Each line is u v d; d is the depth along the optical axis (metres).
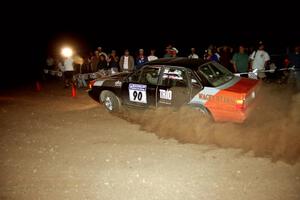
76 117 8.13
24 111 8.98
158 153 5.73
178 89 6.82
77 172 5.17
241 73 9.11
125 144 6.20
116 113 8.16
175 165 5.25
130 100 7.69
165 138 6.39
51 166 5.42
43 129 7.32
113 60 11.61
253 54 9.97
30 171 5.27
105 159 5.59
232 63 9.81
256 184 4.55
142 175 4.97
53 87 12.71
